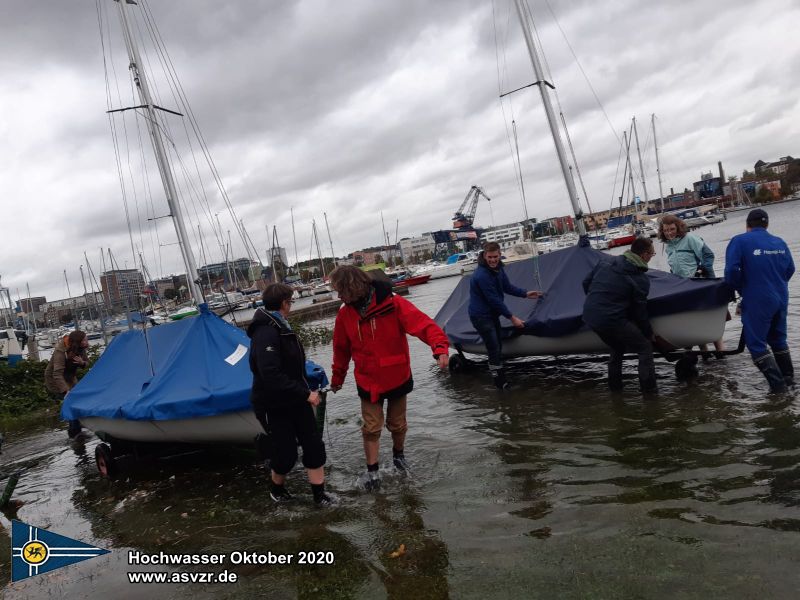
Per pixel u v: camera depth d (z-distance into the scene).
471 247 121.44
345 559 3.52
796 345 7.15
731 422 4.85
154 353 6.57
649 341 6.23
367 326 4.67
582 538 3.33
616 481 4.06
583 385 7.06
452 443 5.51
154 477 6.07
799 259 18.55
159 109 10.83
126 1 9.33
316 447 4.46
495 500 4.06
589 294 6.43
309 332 20.75
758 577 2.73
